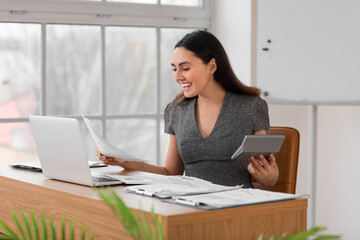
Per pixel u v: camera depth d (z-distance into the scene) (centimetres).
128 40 387
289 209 180
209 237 164
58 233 200
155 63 398
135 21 385
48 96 363
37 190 211
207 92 261
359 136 386
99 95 380
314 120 380
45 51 360
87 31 374
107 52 381
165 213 159
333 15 353
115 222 174
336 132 401
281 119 407
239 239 170
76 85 372
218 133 258
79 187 206
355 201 390
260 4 388
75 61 371
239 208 169
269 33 385
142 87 394
